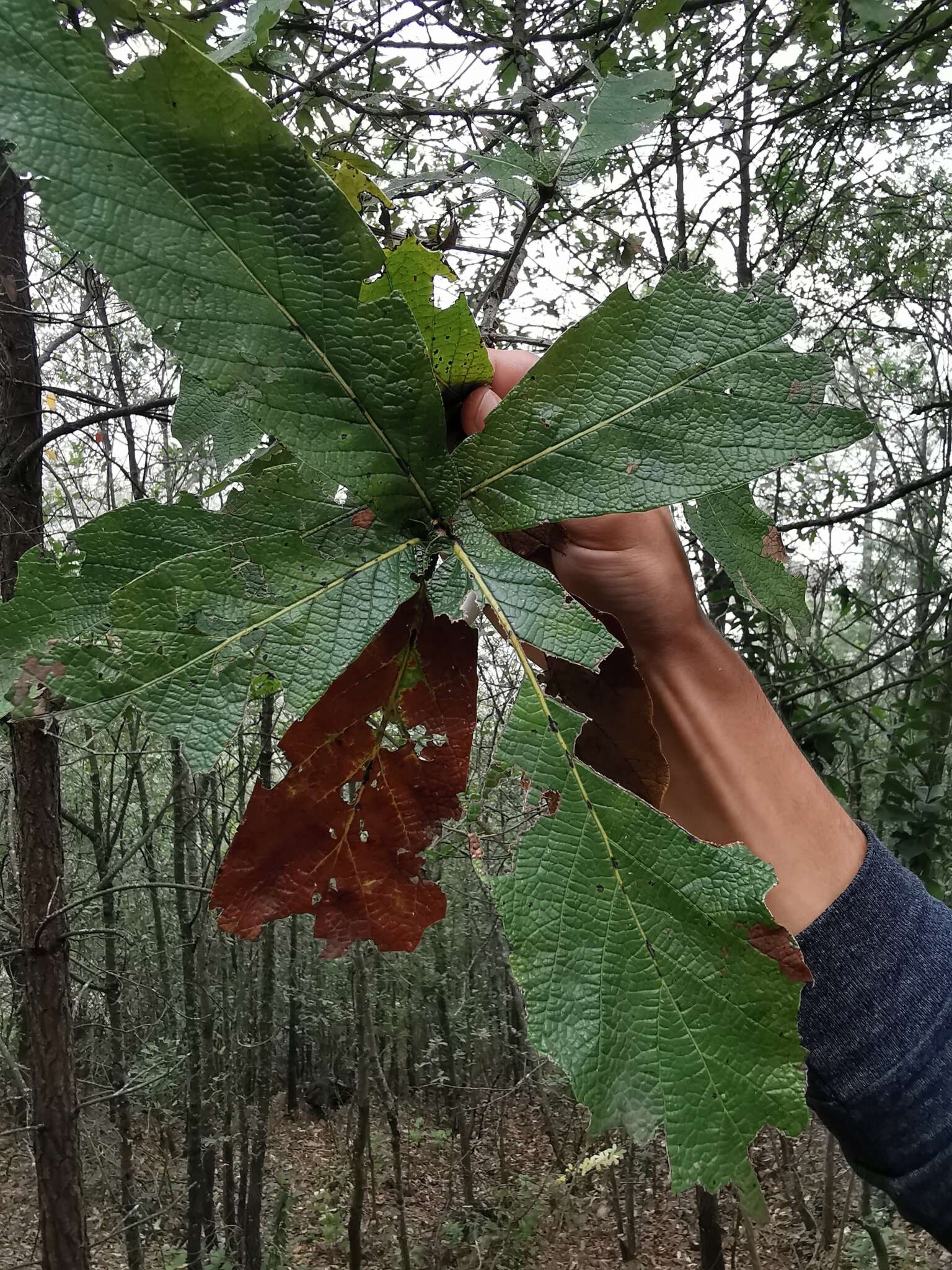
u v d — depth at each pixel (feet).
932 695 6.48
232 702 1.22
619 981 1.20
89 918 11.79
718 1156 1.15
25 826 5.88
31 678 1.21
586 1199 13.44
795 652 6.77
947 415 7.61
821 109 5.77
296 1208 14.83
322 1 3.68
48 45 1.11
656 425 1.29
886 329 7.29
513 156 2.04
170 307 1.16
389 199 2.33
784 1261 11.17
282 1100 20.65
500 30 4.72
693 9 4.29
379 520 1.31
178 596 1.25
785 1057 1.18
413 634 1.46
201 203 1.16
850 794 7.66
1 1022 9.91
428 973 14.24
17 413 5.58
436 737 1.47
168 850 15.34
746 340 1.30
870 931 1.81
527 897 1.23
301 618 1.26
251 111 1.15
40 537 5.55
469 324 1.47
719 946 1.21
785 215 6.38
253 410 1.21
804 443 1.26
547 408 1.31
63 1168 5.96
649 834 1.25
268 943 12.55
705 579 5.55
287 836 1.46
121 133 1.13
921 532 7.75
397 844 1.47
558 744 1.28
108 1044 11.25
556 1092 14.05
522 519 1.29
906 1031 1.78
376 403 1.25
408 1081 18.69
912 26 4.82
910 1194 1.79
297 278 1.20
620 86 2.04
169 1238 12.55
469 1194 13.44
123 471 8.08
